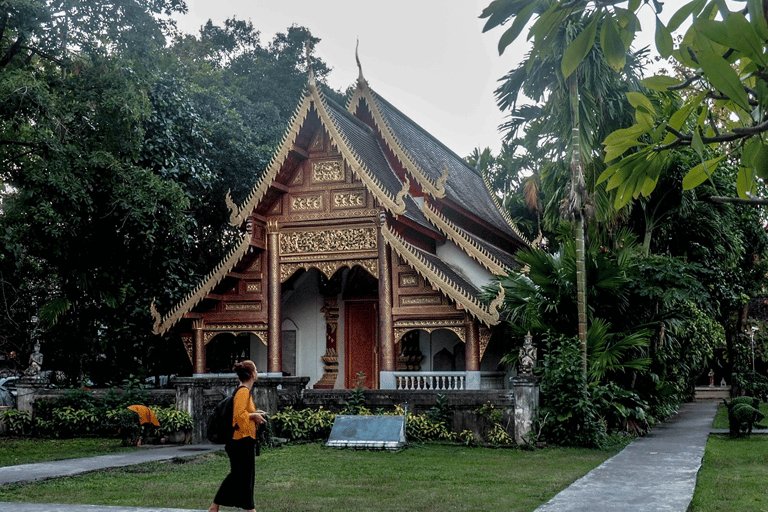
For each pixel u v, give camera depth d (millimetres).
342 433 14672
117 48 17625
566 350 15641
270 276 19734
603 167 18609
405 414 15383
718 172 20766
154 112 21516
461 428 15477
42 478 10516
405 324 18172
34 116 16312
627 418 17734
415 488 9797
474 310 17047
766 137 3113
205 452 13758
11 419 17375
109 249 21844
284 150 19219
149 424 15492
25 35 15898
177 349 25172
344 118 20625
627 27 2904
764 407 34750
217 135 27703
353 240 19047
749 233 27297
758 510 8070
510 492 9430
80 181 17062
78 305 22609
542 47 2971
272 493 9422
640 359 16594
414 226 19391
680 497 8750
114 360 23516
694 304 22344
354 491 9555
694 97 3250
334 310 21984
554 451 14281
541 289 17422
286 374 22125
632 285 17531
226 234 28922
